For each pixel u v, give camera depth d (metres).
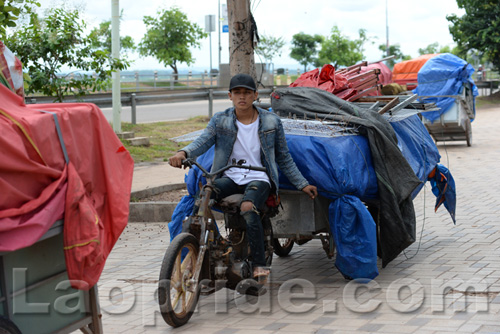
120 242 7.94
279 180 5.79
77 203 3.67
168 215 9.05
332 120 6.24
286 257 7.10
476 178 11.76
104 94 16.02
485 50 37.78
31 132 3.43
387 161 5.99
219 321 5.07
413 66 23.39
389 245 5.94
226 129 5.44
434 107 7.95
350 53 53.81
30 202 3.43
